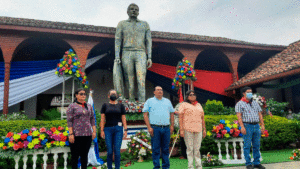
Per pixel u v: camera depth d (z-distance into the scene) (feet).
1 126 18.16
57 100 40.55
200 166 13.37
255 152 14.29
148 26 29.91
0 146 13.71
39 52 37.99
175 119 23.17
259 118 15.07
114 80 27.66
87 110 12.45
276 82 44.42
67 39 32.09
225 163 16.46
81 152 12.05
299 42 40.98
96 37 33.30
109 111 13.19
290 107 42.04
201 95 42.88
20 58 37.04
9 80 30.14
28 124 19.08
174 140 21.11
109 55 40.37
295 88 41.09
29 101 38.88
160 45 37.35
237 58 41.24
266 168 14.12
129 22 29.19
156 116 13.08
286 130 23.85
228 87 40.29
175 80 31.35
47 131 14.60
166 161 12.99
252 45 40.81
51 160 16.39
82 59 32.14
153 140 13.01
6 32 29.45
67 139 14.73
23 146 13.80
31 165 17.35
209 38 41.88
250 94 14.30
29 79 31.42
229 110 34.83
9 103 29.84
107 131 13.04
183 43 36.73
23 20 32.71
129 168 16.28
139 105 25.08
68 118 11.93
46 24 29.89
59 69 25.96
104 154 22.77
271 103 34.68
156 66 39.29
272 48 42.11
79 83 27.30
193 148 13.69
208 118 23.40
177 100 47.37
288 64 32.48
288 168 13.91
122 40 32.19
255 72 39.55
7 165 16.72
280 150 23.07
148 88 46.62
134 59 28.53
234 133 16.79
